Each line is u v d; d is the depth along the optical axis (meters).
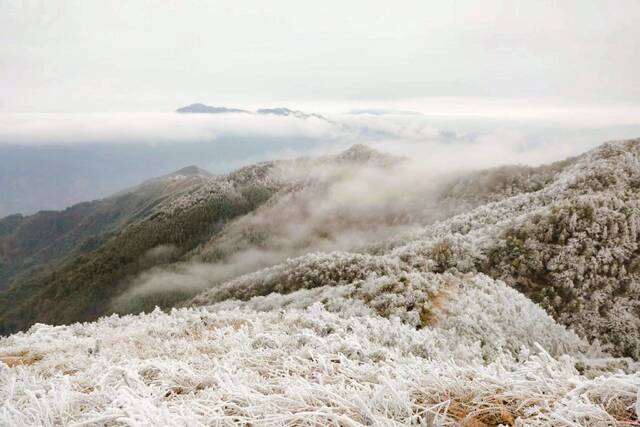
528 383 2.90
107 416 3.03
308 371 4.38
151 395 3.87
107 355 7.20
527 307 13.99
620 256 24.38
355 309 13.84
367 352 5.48
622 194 32.78
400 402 2.76
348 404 2.85
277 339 6.82
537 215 29.97
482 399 2.93
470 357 8.44
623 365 7.56
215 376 3.99
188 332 9.35
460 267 26.48
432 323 12.33
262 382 3.93
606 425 2.31
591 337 20.98
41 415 3.53
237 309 12.29
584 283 23.33
